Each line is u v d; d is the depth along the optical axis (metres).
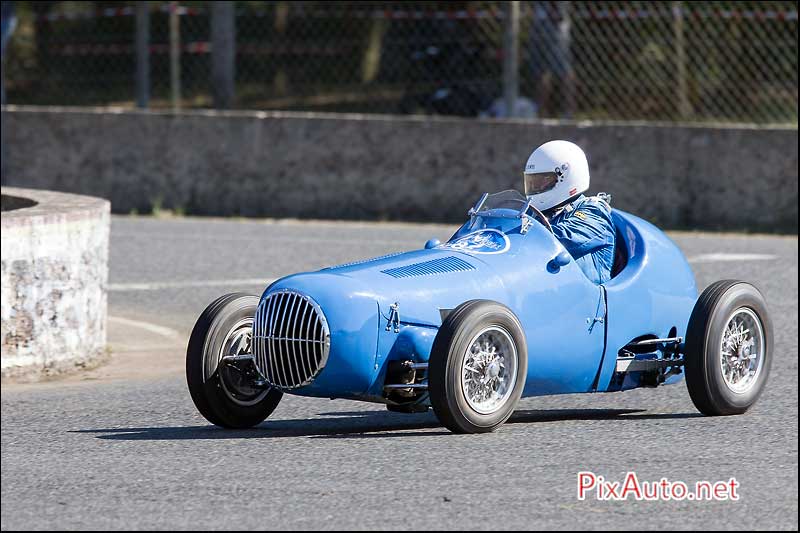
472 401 23.45
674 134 58.75
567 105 69.75
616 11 70.38
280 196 62.62
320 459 22.00
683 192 58.81
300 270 47.56
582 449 22.89
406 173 61.38
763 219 58.16
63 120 64.38
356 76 94.62
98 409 27.59
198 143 63.31
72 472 21.34
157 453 22.72
